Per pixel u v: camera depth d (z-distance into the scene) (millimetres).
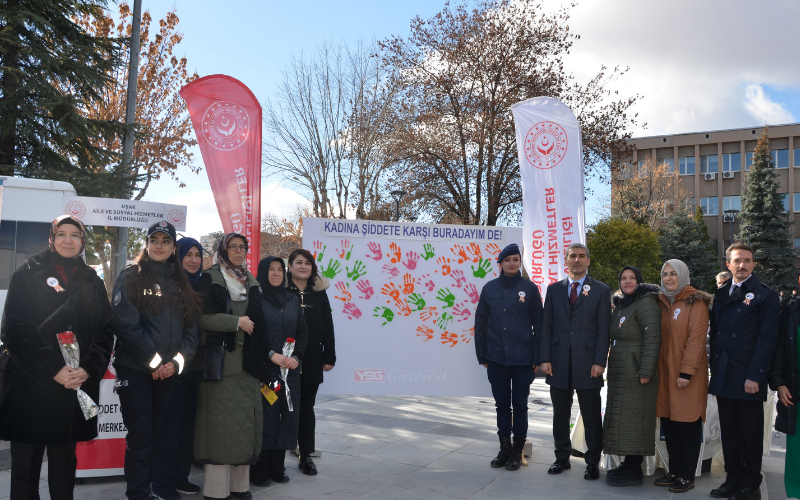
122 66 14961
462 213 22297
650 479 5082
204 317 4141
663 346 4887
